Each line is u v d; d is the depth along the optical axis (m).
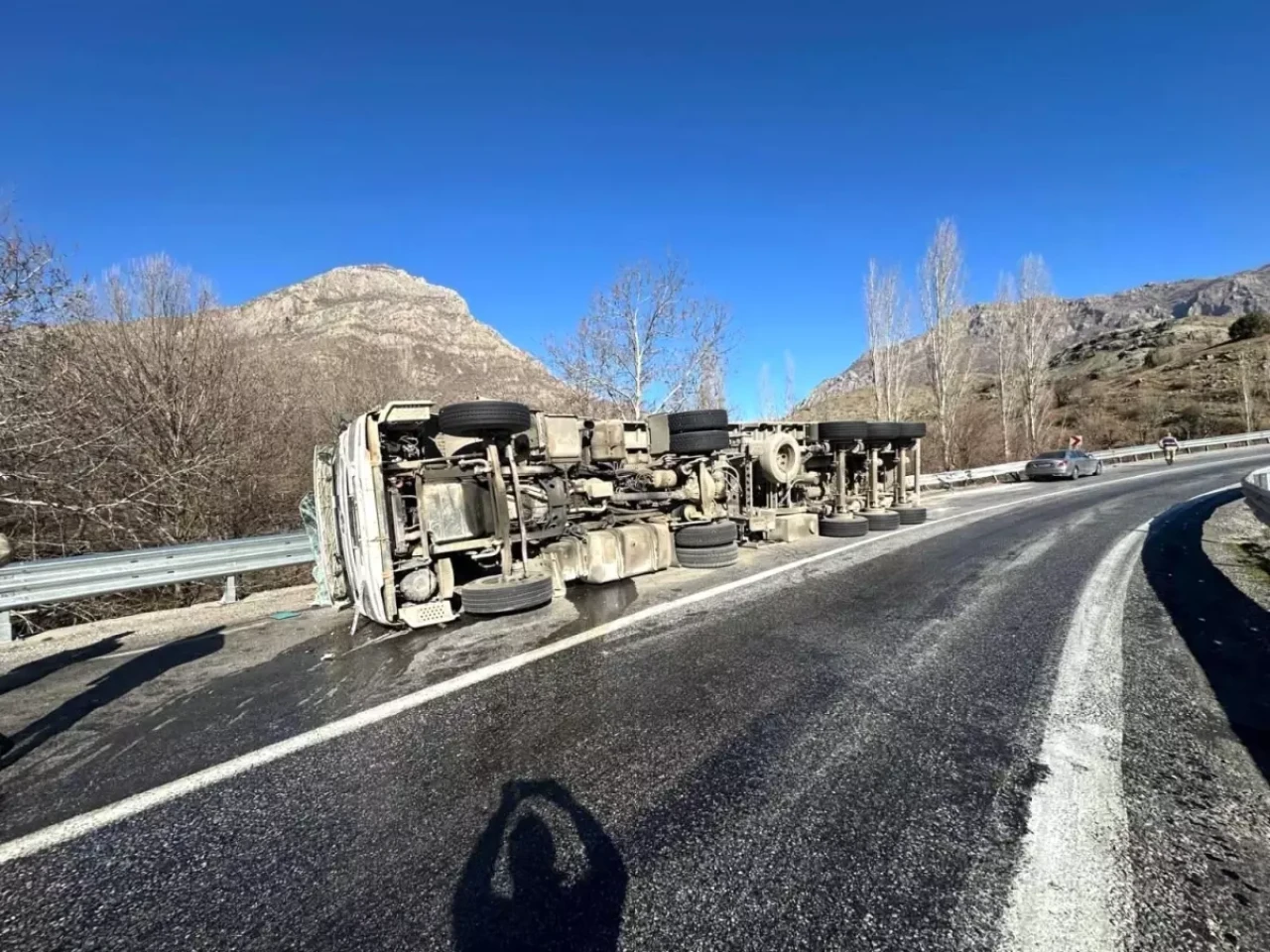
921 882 2.18
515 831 2.55
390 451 5.85
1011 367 35.84
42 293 9.29
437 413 6.00
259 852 2.49
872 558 8.35
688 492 8.35
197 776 3.11
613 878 2.24
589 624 5.53
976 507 14.66
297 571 12.07
